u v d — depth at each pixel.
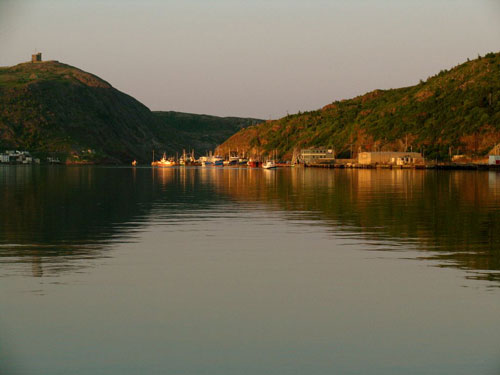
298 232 35.66
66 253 27.89
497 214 45.94
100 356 14.78
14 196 70.06
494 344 15.52
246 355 14.86
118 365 14.30
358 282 21.89
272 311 18.22
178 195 72.81
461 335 16.14
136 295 20.00
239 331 16.45
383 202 58.94
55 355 14.84
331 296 19.89
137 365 14.31
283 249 29.22
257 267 24.72
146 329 16.58
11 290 20.50
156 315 17.78
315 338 15.94
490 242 31.20
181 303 19.06
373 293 20.25
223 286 21.33
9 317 17.53
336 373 13.90
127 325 16.89
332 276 22.94
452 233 34.84
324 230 36.62
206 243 31.27
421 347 15.34
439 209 50.66
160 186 97.75
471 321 17.22
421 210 49.75
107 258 26.72
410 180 116.38
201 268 24.52
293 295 20.05
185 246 30.20
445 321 17.23
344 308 18.52
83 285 21.33
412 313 17.95
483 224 39.34
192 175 168.62
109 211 50.16
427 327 16.73
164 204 58.00
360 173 172.62
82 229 37.22
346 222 40.97
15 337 16.00
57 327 16.70
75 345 15.45
